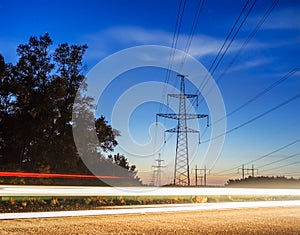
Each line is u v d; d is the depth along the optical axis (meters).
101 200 18.42
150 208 16.72
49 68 43.47
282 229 11.74
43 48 43.38
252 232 11.09
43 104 41.88
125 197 19.83
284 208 18.62
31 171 39.94
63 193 18.52
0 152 43.09
